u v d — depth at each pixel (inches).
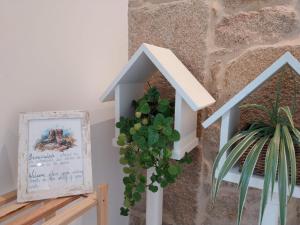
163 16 37.6
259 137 24.2
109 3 39.0
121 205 46.7
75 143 27.8
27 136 26.1
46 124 27.1
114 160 43.8
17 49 27.5
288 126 23.9
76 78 35.1
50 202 25.1
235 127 29.9
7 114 27.4
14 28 27.0
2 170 27.4
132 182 32.2
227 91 35.1
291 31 30.8
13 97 27.7
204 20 34.6
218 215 38.5
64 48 32.9
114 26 40.6
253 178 24.4
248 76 33.7
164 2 37.2
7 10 26.2
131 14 40.7
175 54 37.4
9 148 27.9
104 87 40.3
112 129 42.9
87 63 36.6
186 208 40.2
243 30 33.3
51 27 31.0
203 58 35.4
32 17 28.7
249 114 33.8
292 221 34.3
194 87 30.6
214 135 36.6
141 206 45.8
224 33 34.4
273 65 23.5
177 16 36.4
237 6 33.2
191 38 35.9
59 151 27.0
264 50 32.4
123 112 33.8
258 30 32.5
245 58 33.6
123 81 32.3
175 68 30.9
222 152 24.3
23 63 28.3
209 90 36.1
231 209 37.4
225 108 25.4
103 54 39.2
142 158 29.9
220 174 22.7
